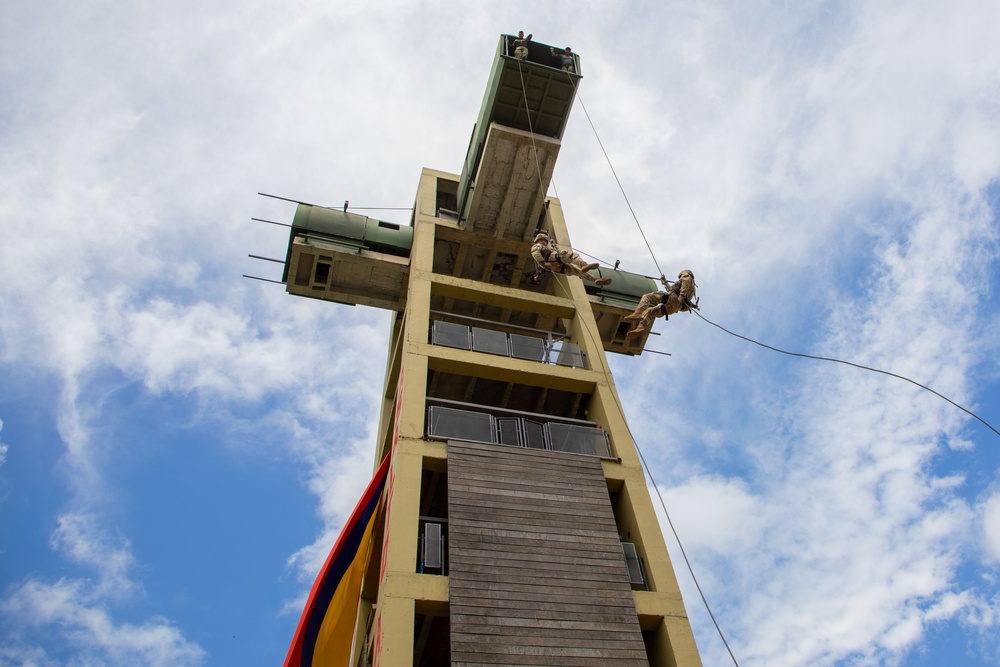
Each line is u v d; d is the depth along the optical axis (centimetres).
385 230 2767
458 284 2359
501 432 1947
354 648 2081
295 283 2719
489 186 2594
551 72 2414
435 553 1622
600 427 2098
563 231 2762
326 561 2055
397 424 1877
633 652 1515
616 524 1844
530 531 1680
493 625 1484
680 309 1903
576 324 2416
